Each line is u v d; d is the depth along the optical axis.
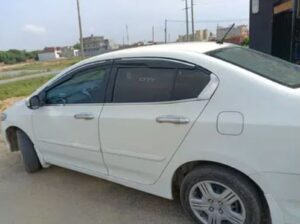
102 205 3.44
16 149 4.67
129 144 2.97
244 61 2.69
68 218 3.26
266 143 2.21
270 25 6.99
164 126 2.68
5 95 18.80
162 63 2.80
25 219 3.31
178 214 3.16
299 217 2.25
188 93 2.61
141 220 3.12
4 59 106.19
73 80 3.52
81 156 3.53
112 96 3.10
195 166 2.68
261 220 2.50
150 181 3.00
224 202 2.60
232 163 2.38
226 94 2.41
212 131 2.43
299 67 2.96
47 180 4.18
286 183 2.21
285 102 2.21
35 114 3.93
